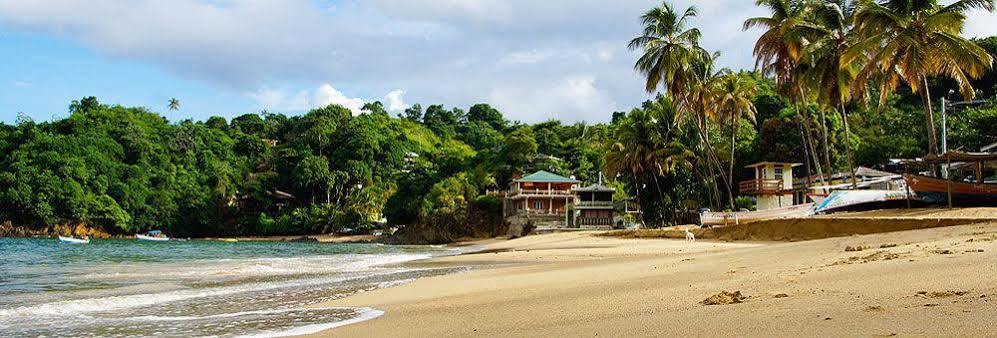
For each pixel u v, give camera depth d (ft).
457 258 113.09
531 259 99.25
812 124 223.92
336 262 106.22
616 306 33.86
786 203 193.77
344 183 436.76
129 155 428.97
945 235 61.16
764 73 148.97
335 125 523.70
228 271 83.61
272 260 114.11
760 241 124.16
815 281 34.96
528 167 351.67
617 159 216.95
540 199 303.07
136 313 43.65
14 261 114.32
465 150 566.77
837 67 131.44
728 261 57.31
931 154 117.50
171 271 83.92
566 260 91.30
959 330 19.71
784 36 134.92
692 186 231.30
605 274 56.65
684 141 214.07
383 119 583.17
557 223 290.15
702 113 169.48
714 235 142.20
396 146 491.31
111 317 41.75
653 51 163.94
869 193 130.41
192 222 406.82
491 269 78.23
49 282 68.59
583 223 273.75
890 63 117.39
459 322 33.42
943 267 33.94
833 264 42.73
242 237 398.62
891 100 268.41
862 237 72.33
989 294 25.12
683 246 114.11
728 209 223.92
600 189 275.80
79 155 390.63
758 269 45.75
